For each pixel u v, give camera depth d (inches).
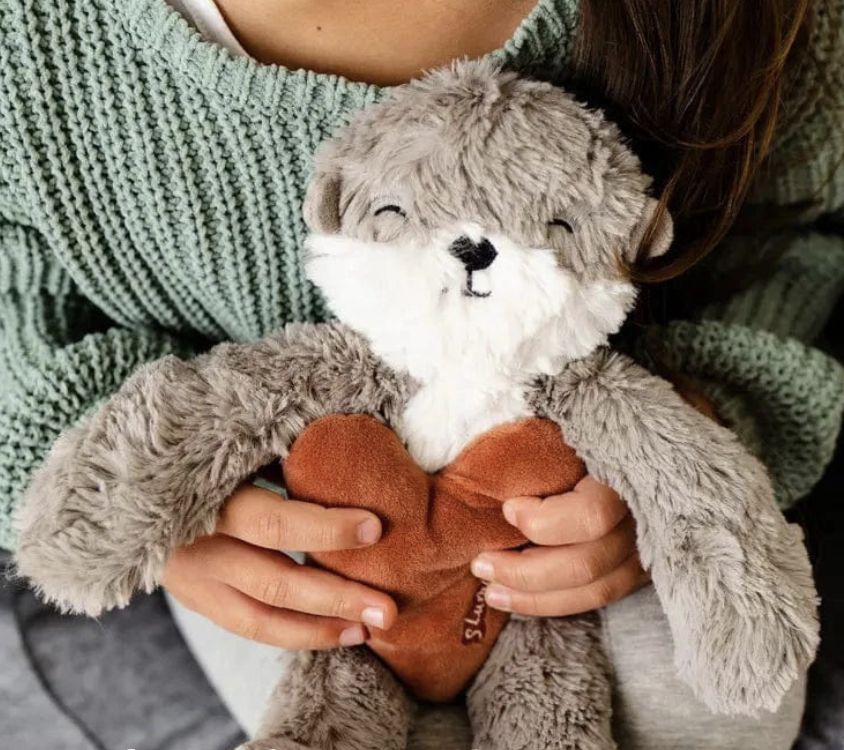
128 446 11.4
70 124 13.6
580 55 13.5
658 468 12.0
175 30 12.8
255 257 14.9
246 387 11.9
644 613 14.2
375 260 11.2
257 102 13.2
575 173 11.0
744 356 15.5
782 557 11.9
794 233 18.3
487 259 10.9
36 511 11.5
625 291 11.9
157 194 14.2
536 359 11.8
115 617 19.1
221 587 13.9
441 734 13.6
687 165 13.8
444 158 10.8
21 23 12.8
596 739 13.0
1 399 15.0
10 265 15.6
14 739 17.9
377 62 13.8
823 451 16.3
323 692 12.8
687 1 13.2
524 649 13.5
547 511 12.6
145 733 18.1
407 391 12.2
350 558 12.6
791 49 14.8
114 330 15.6
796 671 11.7
